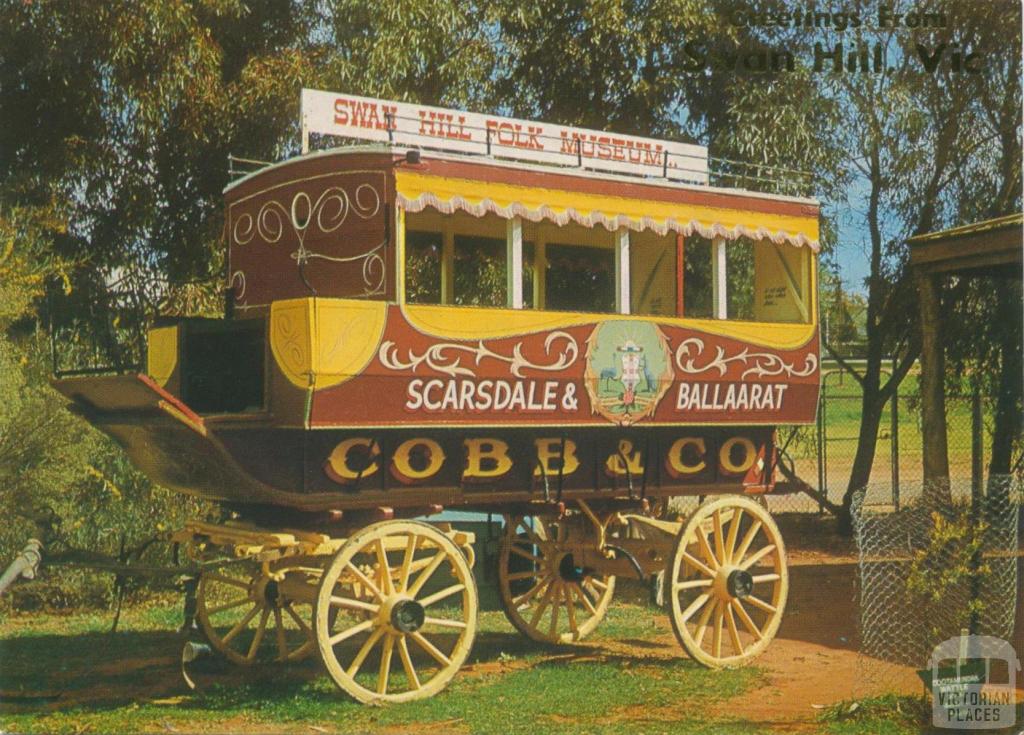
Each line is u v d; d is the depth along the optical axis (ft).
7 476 38.19
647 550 32.89
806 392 33.83
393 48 47.93
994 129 56.44
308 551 26.63
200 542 29.60
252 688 28.43
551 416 28.96
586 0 53.98
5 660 31.83
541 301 34.47
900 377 58.70
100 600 40.68
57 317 46.14
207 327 28.73
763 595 43.19
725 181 54.03
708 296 50.83
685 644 30.78
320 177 28.78
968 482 50.93
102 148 48.42
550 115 56.29
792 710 26.68
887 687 28.07
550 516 33.94
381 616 26.61
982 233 32.12
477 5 52.75
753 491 33.73
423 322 26.99
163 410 25.64
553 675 30.17
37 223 42.98
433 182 27.25
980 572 28.09
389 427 26.66
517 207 28.40
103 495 42.22
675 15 52.95
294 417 25.90
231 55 50.70
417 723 25.12
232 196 32.07
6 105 46.93
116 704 26.94
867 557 38.86
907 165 56.95
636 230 30.45
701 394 31.68
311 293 29.01
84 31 45.75
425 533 27.30
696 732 24.48
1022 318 53.42
